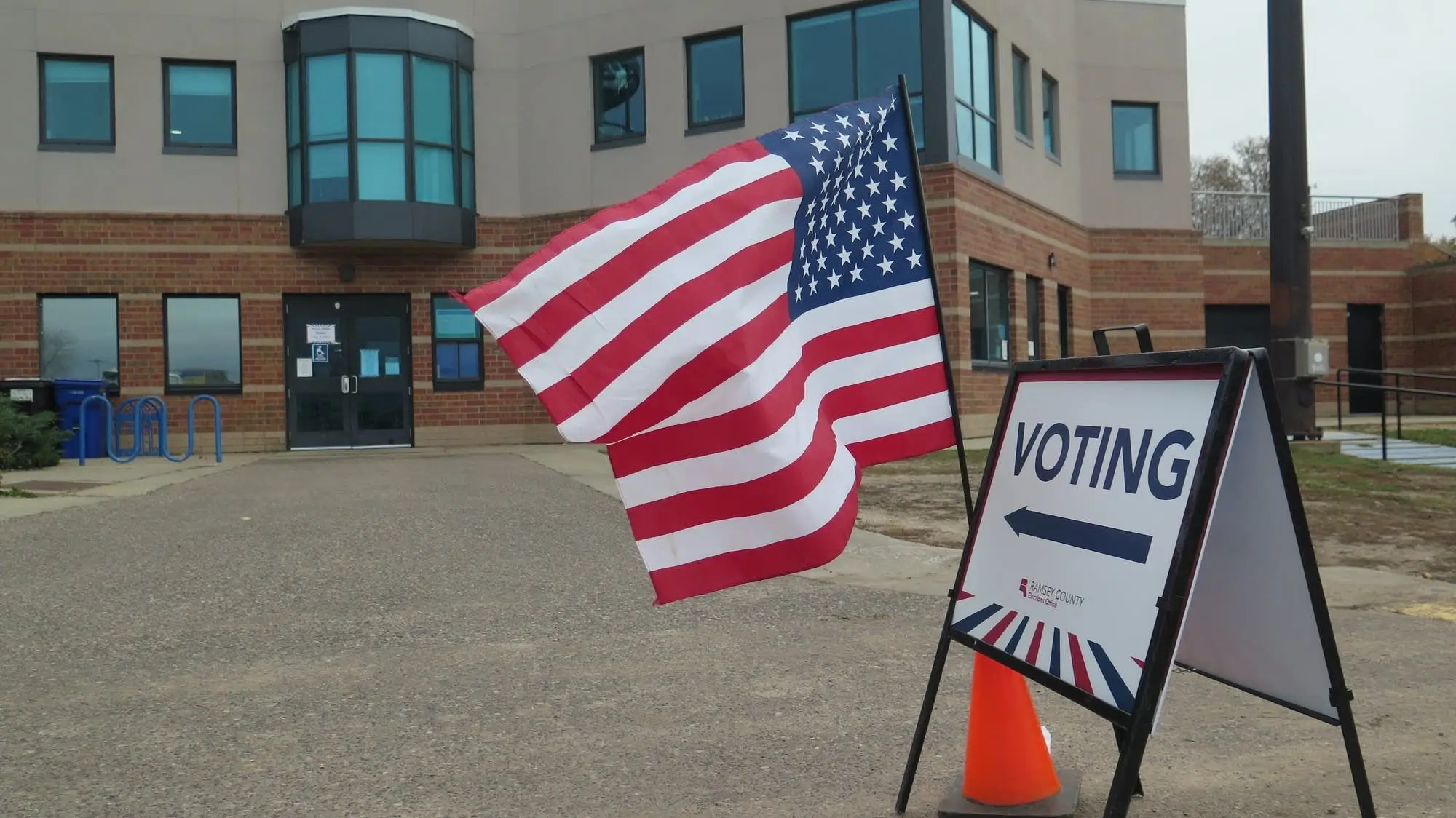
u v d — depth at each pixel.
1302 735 3.95
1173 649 2.49
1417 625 5.51
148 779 3.64
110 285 19.00
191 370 19.34
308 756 3.85
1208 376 2.62
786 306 3.30
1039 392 3.15
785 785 3.54
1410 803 3.30
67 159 18.98
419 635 5.58
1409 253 28.12
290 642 5.44
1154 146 23.28
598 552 7.89
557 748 3.91
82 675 4.88
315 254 19.61
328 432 19.67
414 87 19.25
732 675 4.81
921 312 3.51
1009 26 19.11
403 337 20.00
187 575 7.05
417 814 3.34
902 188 3.51
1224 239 27.12
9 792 3.53
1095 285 22.84
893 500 10.50
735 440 3.14
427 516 9.64
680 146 19.05
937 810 3.27
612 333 3.09
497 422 20.25
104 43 19.08
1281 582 2.74
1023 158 19.64
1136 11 22.97
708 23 18.69
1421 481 10.89
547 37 20.25
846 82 17.50
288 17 19.55
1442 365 27.38
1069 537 2.88
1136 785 3.35
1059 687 2.79
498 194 20.47
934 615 5.91
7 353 18.77
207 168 19.41
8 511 9.92
